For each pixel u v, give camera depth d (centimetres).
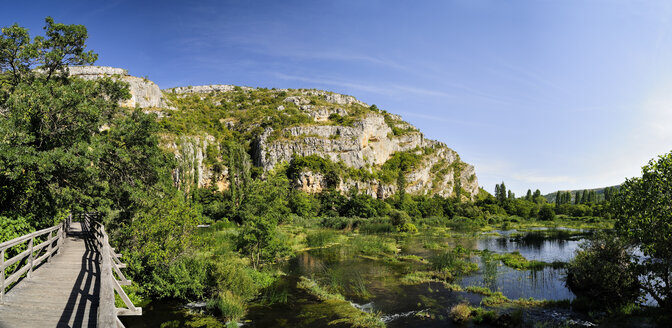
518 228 6844
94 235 1602
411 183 13438
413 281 2262
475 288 2052
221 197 8056
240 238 2455
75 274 1079
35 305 805
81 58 1997
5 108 1589
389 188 11788
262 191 2522
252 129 12125
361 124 12400
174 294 1742
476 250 3609
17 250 1223
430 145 17300
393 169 13438
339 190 10088
